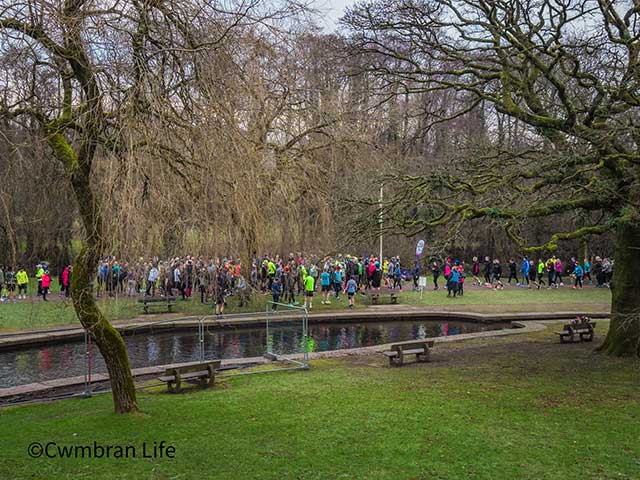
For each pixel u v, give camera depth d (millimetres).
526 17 12328
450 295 30750
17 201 10047
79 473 6750
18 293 28266
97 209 7746
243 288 11367
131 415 9234
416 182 12477
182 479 6617
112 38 7289
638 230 13266
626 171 11781
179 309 23062
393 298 28062
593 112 10836
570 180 11297
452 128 23312
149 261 8172
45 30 7312
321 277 27703
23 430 8594
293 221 18781
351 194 16828
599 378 11875
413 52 14203
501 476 6820
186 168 8156
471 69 14992
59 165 9961
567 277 42719
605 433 8352
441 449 7738
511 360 14383
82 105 7719
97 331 8828
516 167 12328
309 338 21016
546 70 10945
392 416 9352
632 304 13766
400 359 14453
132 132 7098
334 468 7035
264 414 9555
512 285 36969
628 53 11969
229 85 8117
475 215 11539
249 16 8289
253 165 8539
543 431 8484
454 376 12656
